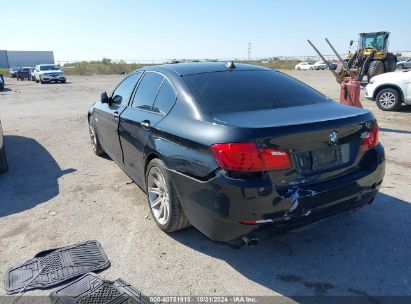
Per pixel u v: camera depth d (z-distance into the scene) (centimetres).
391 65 2058
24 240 365
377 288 281
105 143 536
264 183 263
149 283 295
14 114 1192
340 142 294
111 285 293
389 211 400
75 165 596
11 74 4722
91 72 5644
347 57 2225
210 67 393
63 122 1004
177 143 316
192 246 345
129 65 5888
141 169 396
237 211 267
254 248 338
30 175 554
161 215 368
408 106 1156
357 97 739
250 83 363
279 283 291
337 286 285
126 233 372
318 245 340
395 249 330
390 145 669
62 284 298
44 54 8594
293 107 329
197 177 291
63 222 399
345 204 301
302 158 279
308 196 274
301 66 5288
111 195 468
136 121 394
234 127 273
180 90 347
